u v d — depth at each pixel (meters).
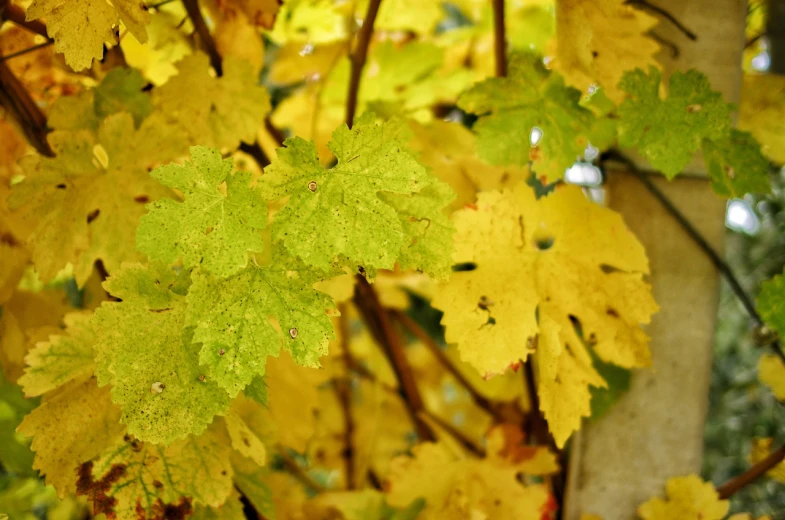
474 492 0.83
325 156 0.96
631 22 0.73
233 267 0.62
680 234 0.77
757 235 1.95
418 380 1.27
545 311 0.73
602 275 0.73
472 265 0.84
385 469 1.26
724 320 1.97
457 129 0.83
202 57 0.76
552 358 0.72
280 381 0.82
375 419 1.20
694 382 0.78
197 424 0.63
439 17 1.00
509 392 1.03
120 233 0.73
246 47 0.83
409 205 0.66
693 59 0.77
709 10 0.76
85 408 0.68
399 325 1.31
